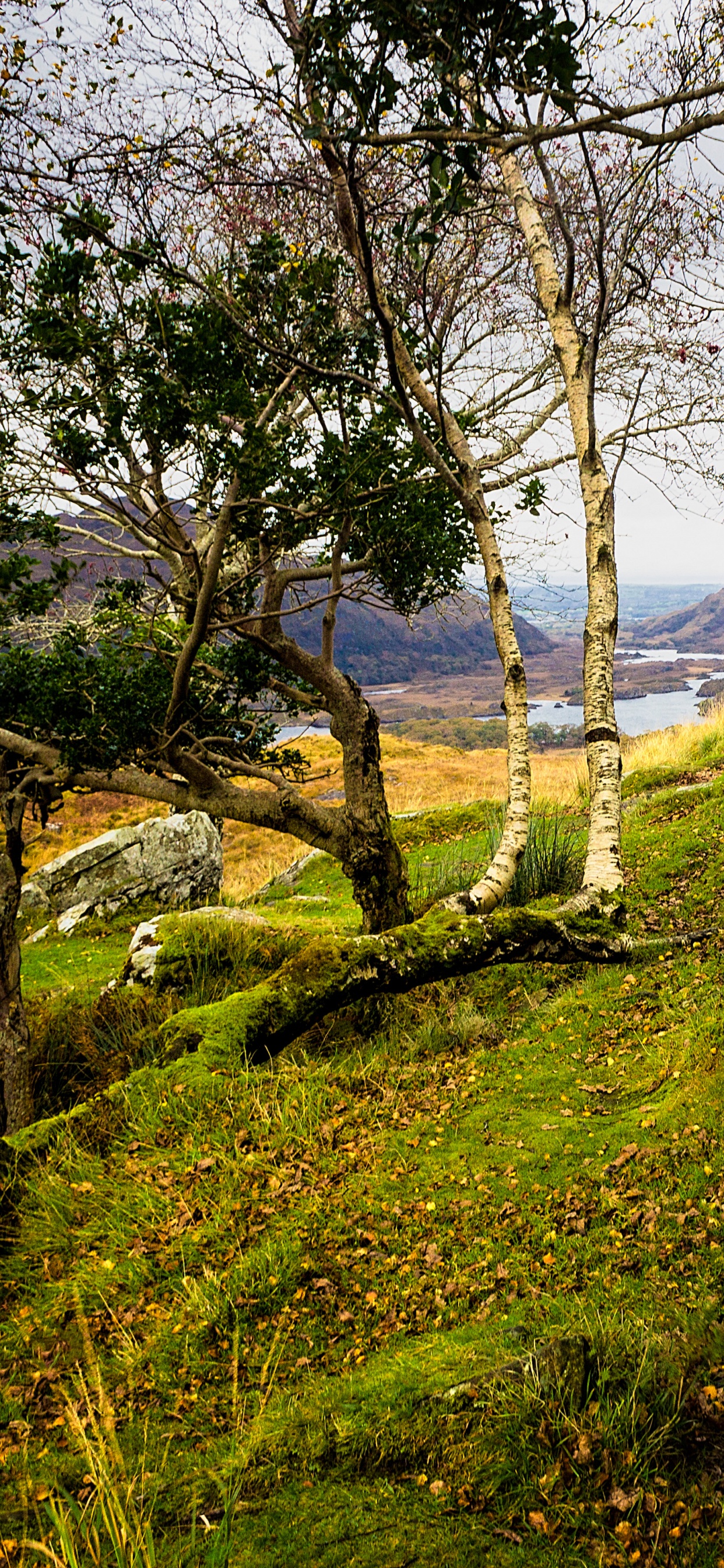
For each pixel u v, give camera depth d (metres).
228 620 8.30
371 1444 3.08
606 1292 3.81
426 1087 6.78
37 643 9.97
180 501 7.35
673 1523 2.54
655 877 9.88
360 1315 4.25
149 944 10.84
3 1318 4.87
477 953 7.34
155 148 4.00
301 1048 7.78
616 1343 3.26
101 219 5.39
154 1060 7.29
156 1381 4.01
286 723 9.84
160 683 8.43
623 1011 7.15
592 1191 4.73
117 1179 5.89
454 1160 5.47
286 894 15.88
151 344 6.40
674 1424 2.88
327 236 7.17
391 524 8.12
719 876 9.45
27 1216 5.73
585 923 7.60
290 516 7.48
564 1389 3.06
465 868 12.45
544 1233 4.48
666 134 2.49
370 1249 4.73
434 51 2.69
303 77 3.26
